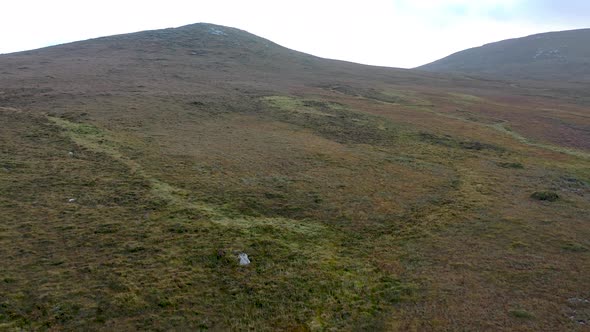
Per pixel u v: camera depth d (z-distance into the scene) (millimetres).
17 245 20078
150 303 16797
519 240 23203
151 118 46156
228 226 23438
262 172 32562
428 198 29516
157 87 63750
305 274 19500
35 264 18781
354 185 31172
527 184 33938
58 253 19766
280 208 26531
